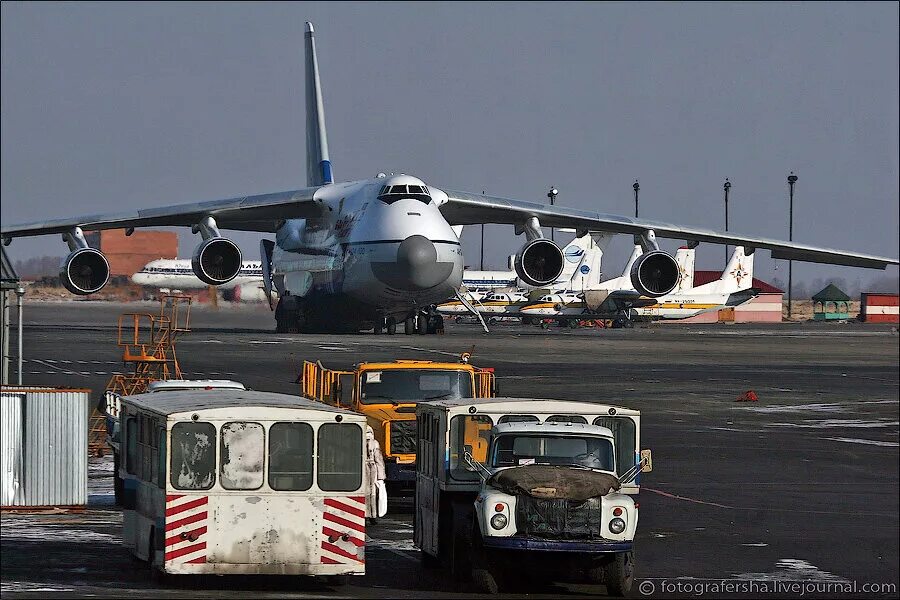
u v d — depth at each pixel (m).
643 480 83.06
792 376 164.38
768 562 57.84
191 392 60.66
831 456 95.31
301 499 49.81
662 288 186.88
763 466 89.81
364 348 178.00
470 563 51.66
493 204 193.12
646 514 70.75
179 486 49.03
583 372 156.88
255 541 49.47
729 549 60.91
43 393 68.81
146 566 54.50
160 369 118.00
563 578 53.03
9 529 62.81
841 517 70.19
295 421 49.94
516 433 52.50
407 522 68.38
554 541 48.41
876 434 108.88
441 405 54.69
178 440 49.09
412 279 187.38
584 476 49.72
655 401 130.00
